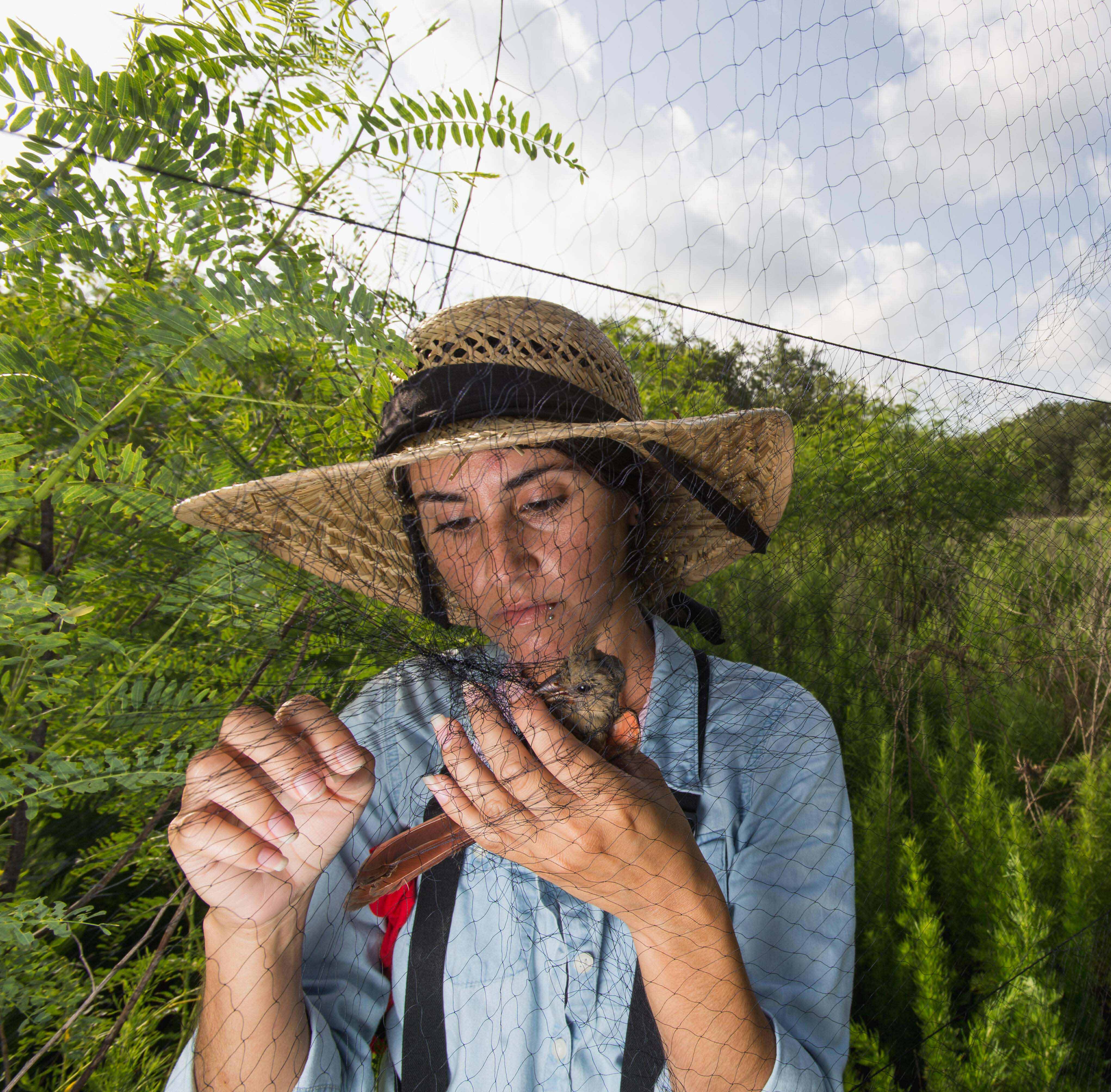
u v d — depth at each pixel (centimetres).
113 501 122
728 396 143
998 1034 266
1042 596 189
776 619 182
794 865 136
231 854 102
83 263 109
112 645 131
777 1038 109
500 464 116
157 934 160
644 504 147
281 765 103
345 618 131
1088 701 344
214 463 136
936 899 359
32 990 124
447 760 100
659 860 97
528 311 125
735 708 149
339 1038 129
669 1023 101
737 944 106
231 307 106
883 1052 269
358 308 111
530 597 118
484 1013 125
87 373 130
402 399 125
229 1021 106
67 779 116
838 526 167
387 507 145
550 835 95
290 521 135
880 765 331
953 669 252
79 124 108
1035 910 288
